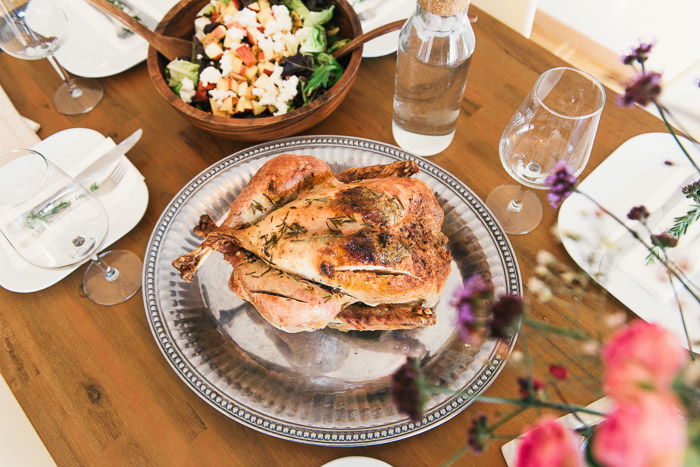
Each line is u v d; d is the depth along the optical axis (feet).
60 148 3.10
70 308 2.85
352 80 2.97
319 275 2.48
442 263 2.61
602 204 2.88
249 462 2.58
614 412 1.40
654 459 1.27
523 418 2.55
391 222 2.53
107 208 2.98
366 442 2.48
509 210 2.96
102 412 2.66
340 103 3.12
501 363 2.56
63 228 2.61
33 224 2.55
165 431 2.63
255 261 2.60
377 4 3.54
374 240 2.47
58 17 3.14
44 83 3.41
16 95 3.37
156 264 2.80
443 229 2.87
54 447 2.61
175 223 2.90
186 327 2.71
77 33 3.50
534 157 2.61
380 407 2.55
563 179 2.00
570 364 2.59
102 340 2.79
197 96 3.08
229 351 2.68
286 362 2.66
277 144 3.02
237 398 2.57
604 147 3.07
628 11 4.53
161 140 3.23
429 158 3.14
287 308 2.50
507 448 2.51
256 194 2.68
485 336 2.60
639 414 1.31
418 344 2.67
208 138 3.23
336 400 2.57
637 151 2.99
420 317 2.58
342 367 2.65
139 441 2.62
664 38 4.42
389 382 2.61
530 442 1.49
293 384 2.61
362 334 2.70
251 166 3.00
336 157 3.02
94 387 2.71
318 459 2.57
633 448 1.29
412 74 2.83
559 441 1.46
